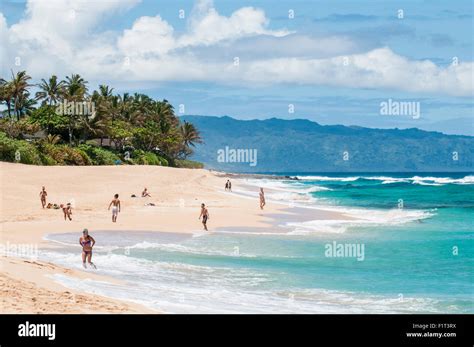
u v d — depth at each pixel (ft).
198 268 79.25
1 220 121.39
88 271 71.56
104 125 373.61
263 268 81.25
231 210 161.48
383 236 119.03
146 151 451.53
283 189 303.68
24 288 52.75
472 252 99.09
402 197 259.80
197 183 261.44
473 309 61.67
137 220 131.03
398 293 68.49
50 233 106.01
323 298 65.05
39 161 284.20
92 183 210.38
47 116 357.61
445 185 380.99
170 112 538.88
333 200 235.40
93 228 115.55
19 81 368.48
